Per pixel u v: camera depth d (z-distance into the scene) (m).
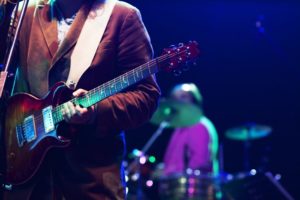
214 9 7.14
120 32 2.67
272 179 5.82
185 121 7.05
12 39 2.72
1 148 2.66
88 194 2.50
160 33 7.12
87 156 2.53
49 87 2.63
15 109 2.65
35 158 2.54
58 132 2.54
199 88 7.62
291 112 7.35
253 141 7.62
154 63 2.51
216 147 7.05
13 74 2.74
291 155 7.34
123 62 2.66
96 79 2.61
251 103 7.50
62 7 2.76
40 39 2.69
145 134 8.01
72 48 2.63
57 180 2.54
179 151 7.04
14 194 2.58
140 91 2.64
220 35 7.26
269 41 7.19
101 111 2.53
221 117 7.65
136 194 6.52
